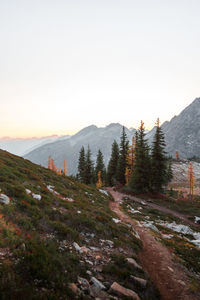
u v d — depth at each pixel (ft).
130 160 151.84
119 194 124.88
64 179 87.71
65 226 30.63
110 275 21.47
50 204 41.24
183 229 63.82
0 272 14.56
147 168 127.03
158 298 20.56
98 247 29.30
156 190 125.08
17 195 36.52
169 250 38.58
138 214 75.97
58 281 15.87
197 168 424.87
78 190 79.46
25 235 22.61
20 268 15.92
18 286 13.67
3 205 28.84
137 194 124.67
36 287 14.49
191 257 37.27
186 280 26.81
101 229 36.09
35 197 40.91
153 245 40.60
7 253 17.83
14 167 61.52
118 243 32.81
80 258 23.30
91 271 21.09
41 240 22.79
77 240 28.37
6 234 20.79
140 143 134.41
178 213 96.63
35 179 59.00
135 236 41.91
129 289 19.04
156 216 78.74
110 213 60.44
